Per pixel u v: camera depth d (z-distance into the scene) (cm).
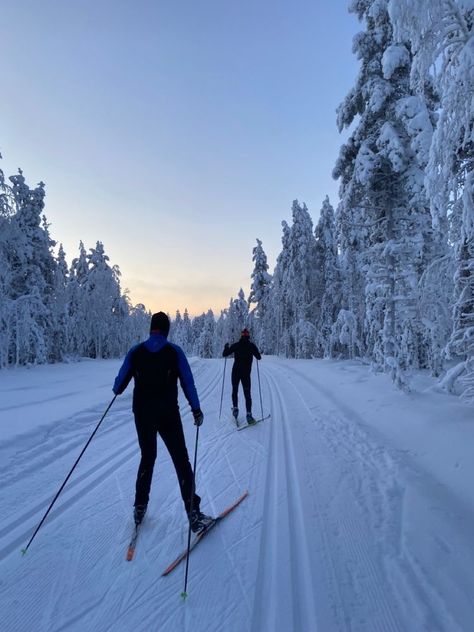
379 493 436
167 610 259
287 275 3453
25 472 499
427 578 289
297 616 253
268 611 258
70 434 672
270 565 309
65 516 388
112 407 905
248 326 5100
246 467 531
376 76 1177
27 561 312
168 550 331
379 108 1134
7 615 254
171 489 456
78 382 1438
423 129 1020
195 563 313
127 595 275
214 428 757
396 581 287
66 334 3372
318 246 3297
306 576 294
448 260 995
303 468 520
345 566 306
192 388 379
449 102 557
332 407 917
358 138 1241
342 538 346
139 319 5425
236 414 810
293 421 793
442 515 381
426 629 241
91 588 282
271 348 4691
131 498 431
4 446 568
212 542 344
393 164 1083
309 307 3322
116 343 4541
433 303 1061
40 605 263
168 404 374
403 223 1238
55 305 3102
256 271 4747
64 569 303
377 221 1243
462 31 541
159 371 374
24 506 407
